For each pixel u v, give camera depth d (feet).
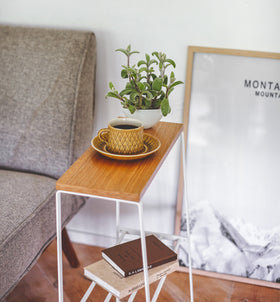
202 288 5.28
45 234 4.37
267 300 5.09
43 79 4.77
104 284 3.64
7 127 4.84
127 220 5.92
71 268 5.61
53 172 4.81
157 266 3.86
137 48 5.04
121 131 3.36
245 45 4.74
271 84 4.79
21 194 4.27
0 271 3.56
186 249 5.54
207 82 4.95
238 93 4.91
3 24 5.30
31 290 5.18
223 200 5.32
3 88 4.86
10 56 4.86
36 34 4.87
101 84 5.33
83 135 4.92
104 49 5.14
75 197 4.96
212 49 4.79
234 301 5.07
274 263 5.28
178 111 5.19
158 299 5.08
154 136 3.93
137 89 3.91
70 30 4.88
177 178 5.46
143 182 3.08
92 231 6.14
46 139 4.75
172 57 4.98
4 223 3.80
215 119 5.06
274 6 4.50
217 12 4.67
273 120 4.91
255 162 5.10
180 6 4.75
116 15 4.95
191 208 5.44
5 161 4.89
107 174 3.20
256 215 5.26
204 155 5.23
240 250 5.37
